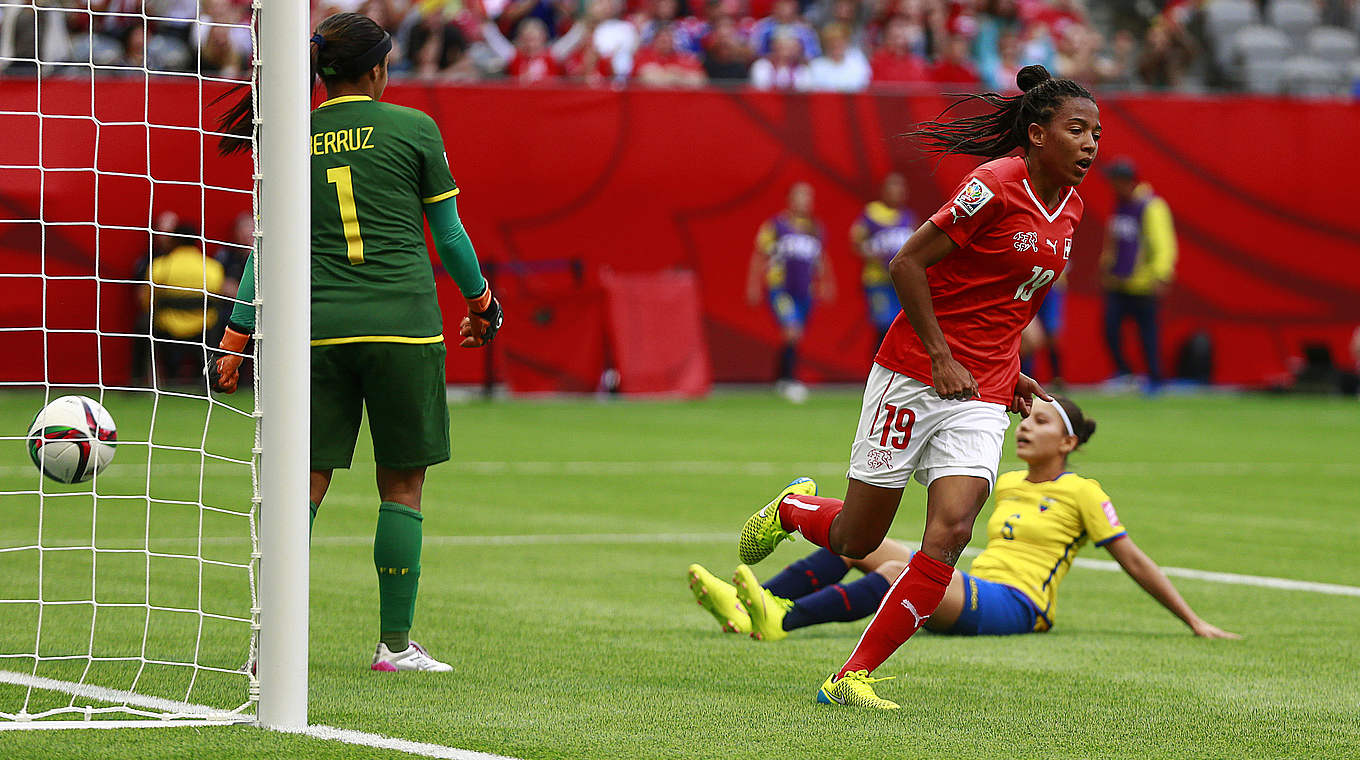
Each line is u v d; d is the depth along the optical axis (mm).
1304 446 52969
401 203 17875
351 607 22750
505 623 21625
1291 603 24406
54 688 16828
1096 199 79000
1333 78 93312
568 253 73312
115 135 60062
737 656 19406
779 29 84125
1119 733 15523
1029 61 87000
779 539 18641
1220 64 97062
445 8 77875
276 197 14602
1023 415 17859
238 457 44719
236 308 17672
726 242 75062
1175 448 51938
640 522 33312
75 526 31219
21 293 61062
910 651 20016
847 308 76438
